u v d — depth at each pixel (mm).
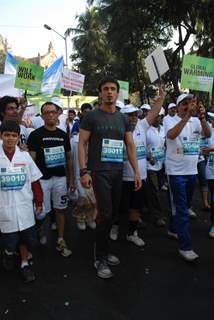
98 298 3961
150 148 6352
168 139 4824
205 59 6484
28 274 4348
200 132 4879
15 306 3840
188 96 4777
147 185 6207
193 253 4762
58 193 5082
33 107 10055
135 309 3744
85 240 5668
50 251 5242
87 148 4559
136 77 29875
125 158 5145
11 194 4207
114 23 25047
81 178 4297
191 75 6430
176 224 4852
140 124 5523
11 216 4207
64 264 4812
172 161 4793
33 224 4387
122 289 4141
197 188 8906
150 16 24125
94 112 4305
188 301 3877
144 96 30281
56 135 5074
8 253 4535
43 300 3943
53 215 6008
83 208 6117
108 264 4715
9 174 4191
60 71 10852
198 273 4480
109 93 4246
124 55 27234
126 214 5785
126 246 5363
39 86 8055
